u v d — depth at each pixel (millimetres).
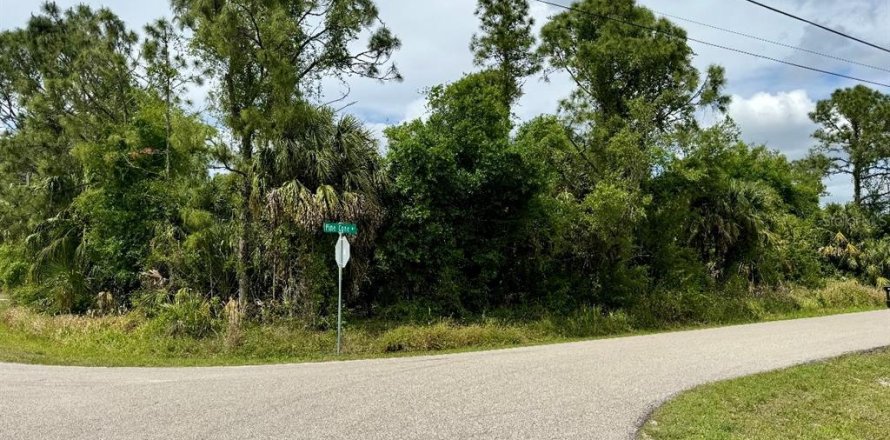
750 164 30438
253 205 15297
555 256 19438
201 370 10656
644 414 7043
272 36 15336
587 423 6613
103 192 17766
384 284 17375
